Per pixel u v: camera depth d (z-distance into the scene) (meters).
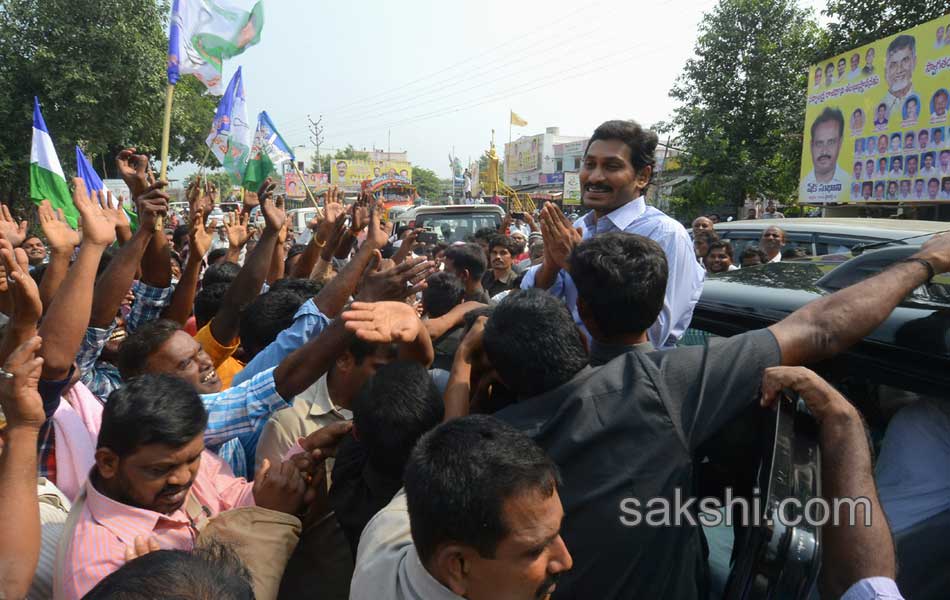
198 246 3.32
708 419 1.30
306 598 1.86
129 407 1.51
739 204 19.19
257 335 2.79
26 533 1.43
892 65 9.51
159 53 17.19
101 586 0.98
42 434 2.02
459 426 1.14
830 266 2.37
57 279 2.40
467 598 1.10
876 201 9.96
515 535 1.04
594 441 1.25
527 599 1.07
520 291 1.55
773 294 2.04
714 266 6.18
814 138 11.68
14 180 16.56
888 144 9.63
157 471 1.52
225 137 6.11
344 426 1.88
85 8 16.19
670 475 1.24
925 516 1.54
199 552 1.13
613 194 2.54
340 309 2.38
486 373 1.81
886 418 1.70
